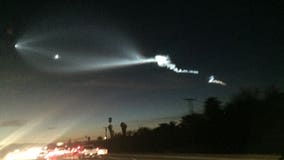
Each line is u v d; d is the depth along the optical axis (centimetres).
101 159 5338
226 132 5978
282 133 5203
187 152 6012
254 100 5766
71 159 5316
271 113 5425
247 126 5672
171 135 7706
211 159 4175
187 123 7144
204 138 6512
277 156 3828
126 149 9219
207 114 6462
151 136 8450
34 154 5156
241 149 5541
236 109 5888
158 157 4975
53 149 5512
